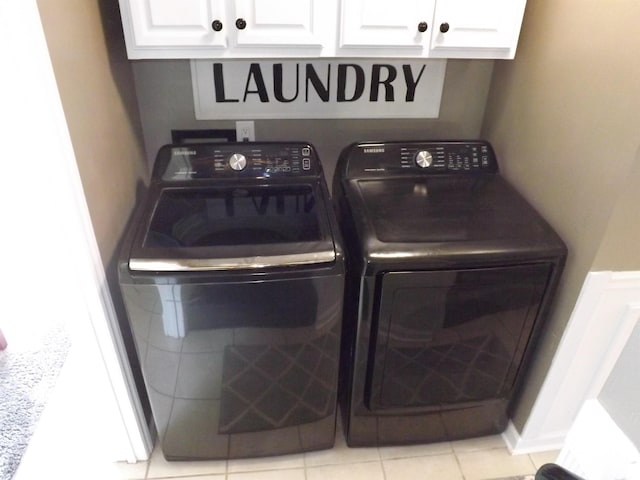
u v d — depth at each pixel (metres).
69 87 1.14
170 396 1.50
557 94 1.46
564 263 1.39
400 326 1.42
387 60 1.79
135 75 1.73
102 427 1.60
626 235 1.27
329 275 1.28
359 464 1.72
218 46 1.41
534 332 1.52
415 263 1.30
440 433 1.75
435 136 2.00
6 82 1.00
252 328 1.35
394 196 1.58
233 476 1.67
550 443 1.76
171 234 1.36
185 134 1.85
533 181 1.61
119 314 1.45
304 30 1.41
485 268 1.34
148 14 1.34
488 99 1.92
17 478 1.63
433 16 1.43
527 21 1.60
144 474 1.66
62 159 1.09
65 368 2.09
